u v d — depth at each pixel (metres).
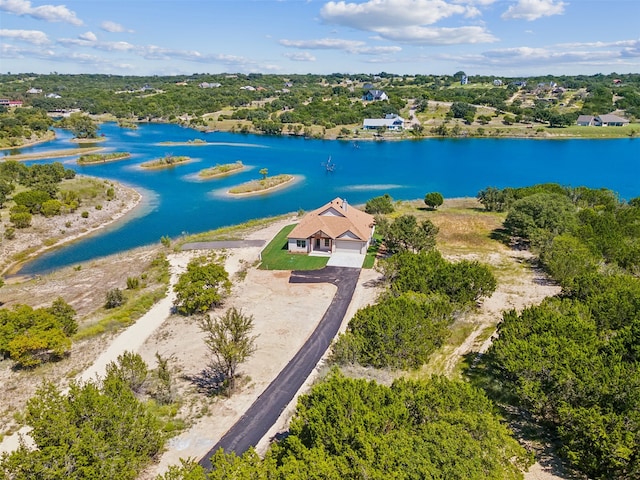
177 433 28.27
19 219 71.69
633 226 64.50
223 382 33.50
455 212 83.31
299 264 57.06
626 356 28.75
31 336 35.97
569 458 22.95
